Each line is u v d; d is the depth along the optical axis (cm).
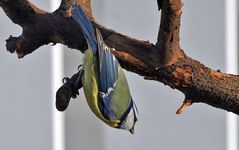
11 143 1263
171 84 511
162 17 480
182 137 1344
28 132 1263
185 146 1345
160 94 1337
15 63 1262
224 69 1359
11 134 1263
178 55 507
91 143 1332
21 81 1263
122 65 520
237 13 1401
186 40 1346
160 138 1338
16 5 508
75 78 532
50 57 1262
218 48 1354
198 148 1352
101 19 1312
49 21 517
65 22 521
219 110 1355
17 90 1264
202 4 1344
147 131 1335
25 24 519
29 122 1262
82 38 523
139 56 509
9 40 534
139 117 1330
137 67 512
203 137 1352
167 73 505
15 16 514
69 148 1318
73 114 1322
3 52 1259
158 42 500
